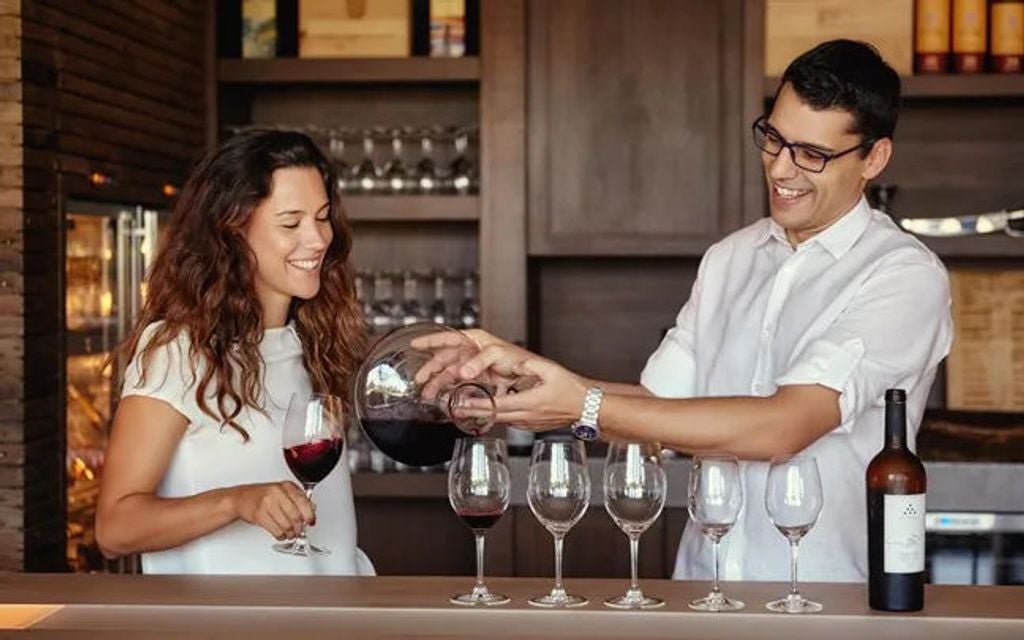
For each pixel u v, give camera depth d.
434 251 5.33
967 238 4.86
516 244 4.95
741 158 4.89
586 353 5.32
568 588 2.22
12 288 3.55
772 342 2.74
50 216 3.70
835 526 2.63
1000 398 5.03
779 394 2.47
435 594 2.16
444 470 4.81
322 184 2.67
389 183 4.96
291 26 5.17
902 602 2.04
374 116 5.33
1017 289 5.07
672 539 4.25
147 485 2.50
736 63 4.90
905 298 2.58
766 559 2.67
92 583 2.25
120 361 4.16
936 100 5.03
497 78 4.93
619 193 4.95
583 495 2.10
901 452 2.06
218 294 2.58
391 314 4.97
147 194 4.37
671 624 1.98
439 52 5.00
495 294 4.95
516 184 4.93
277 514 2.30
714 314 2.90
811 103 2.55
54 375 3.72
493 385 2.46
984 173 5.17
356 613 2.03
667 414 2.41
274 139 2.64
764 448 2.43
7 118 3.54
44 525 3.65
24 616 2.02
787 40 4.86
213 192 2.61
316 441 2.34
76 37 3.87
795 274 2.73
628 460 2.09
